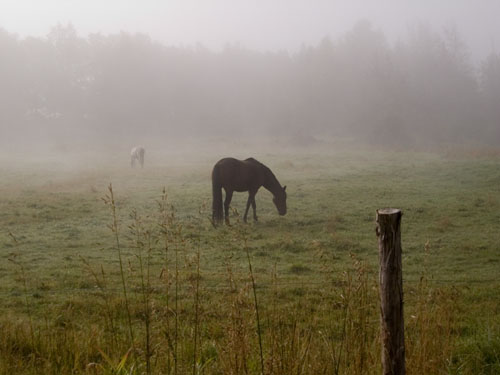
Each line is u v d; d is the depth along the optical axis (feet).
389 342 11.27
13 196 63.16
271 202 63.57
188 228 45.73
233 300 15.31
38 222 49.83
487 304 26.66
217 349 14.53
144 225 46.85
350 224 51.29
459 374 14.83
